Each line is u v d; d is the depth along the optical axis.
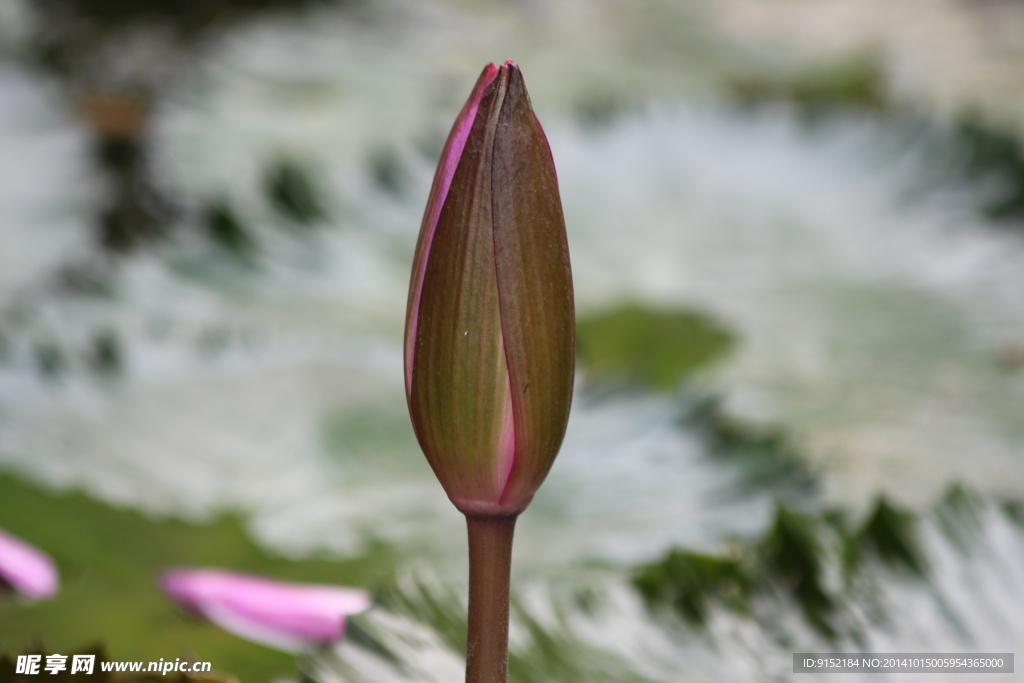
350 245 1.69
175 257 1.61
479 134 0.70
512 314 0.70
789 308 1.60
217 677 0.81
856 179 1.90
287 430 1.25
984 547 0.89
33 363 1.32
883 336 1.53
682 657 0.85
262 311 1.54
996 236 1.74
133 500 1.12
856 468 1.26
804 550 0.88
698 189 1.89
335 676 0.80
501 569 0.72
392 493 1.17
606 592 0.88
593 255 1.72
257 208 1.71
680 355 1.58
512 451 0.71
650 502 1.13
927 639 0.86
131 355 1.35
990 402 1.38
